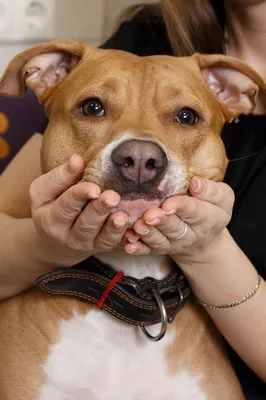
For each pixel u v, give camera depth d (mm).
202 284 633
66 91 659
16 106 965
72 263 609
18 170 787
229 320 652
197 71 700
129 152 531
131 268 644
